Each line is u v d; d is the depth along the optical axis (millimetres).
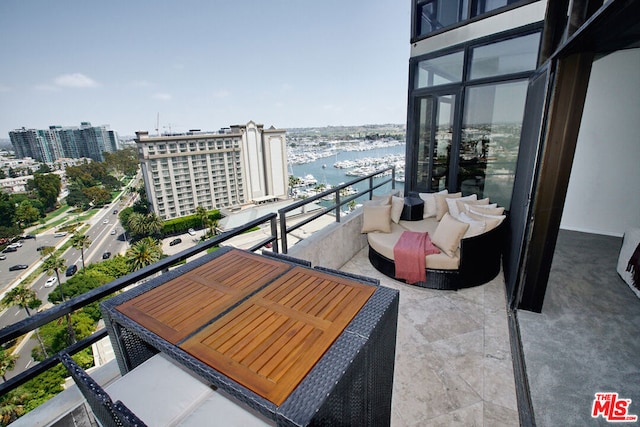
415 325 2381
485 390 1776
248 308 1146
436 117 4410
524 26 3279
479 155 4008
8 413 9570
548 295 2693
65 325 14570
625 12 1181
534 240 2287
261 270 1478
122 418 704
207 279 1397
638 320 2307
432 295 2814
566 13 2348
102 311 1184
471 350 2100
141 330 1035
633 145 3893
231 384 791
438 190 4633
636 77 3703
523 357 1968
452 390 1781
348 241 3580
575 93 1924
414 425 1575
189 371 1112
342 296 1204
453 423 1581
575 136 1986
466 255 2748
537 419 1545
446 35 4012
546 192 2160
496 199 3947
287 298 1207
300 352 898
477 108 3910
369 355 991
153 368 1131
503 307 2600
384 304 1143
